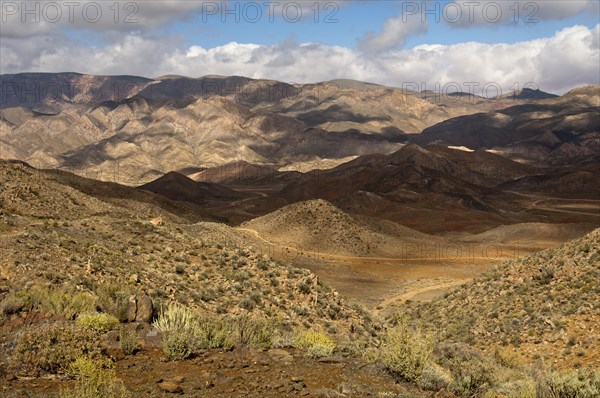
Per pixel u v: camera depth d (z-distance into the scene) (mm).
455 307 48531
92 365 12312
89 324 16516
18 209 50906
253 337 17391
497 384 17266
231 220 182875
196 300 27969
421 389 14867
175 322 17719
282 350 16469
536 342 34344
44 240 29344
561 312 36812
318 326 29844
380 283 77562
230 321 20578
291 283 35406
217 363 14344
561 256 45562
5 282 22219
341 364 15398
